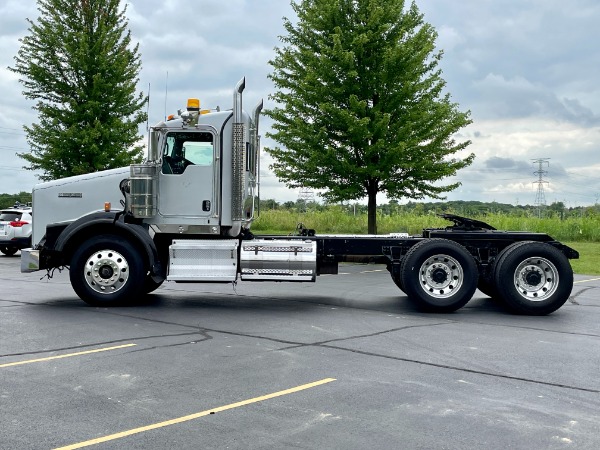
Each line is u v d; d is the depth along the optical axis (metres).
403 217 32.41
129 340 8.37
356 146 21.19
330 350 7.85
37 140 25.19
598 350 8.05
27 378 6.45
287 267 11.07
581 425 5.19
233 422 5.16
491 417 5.36
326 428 5.04
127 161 25.47
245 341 8.36
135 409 5.47
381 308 11.50
